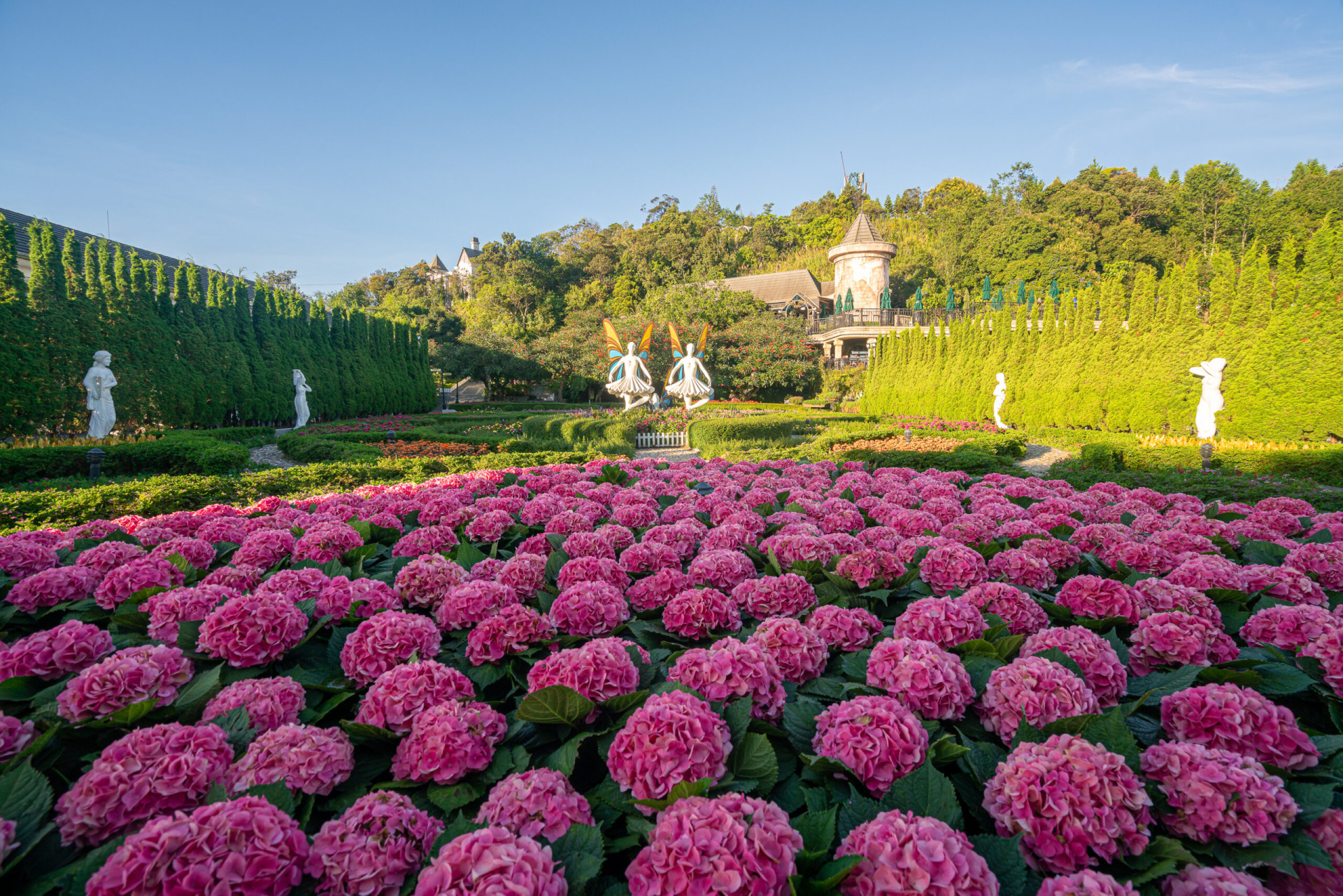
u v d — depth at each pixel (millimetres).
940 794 1477
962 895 1195
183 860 1220
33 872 1412
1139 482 7648
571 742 1743
